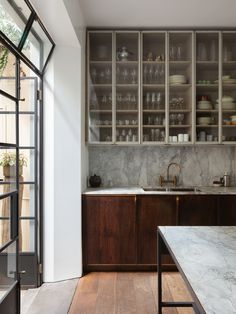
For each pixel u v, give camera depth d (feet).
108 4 11.38
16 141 8.53
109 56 13.55
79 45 11.64
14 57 8.57
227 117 13.73
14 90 8.54
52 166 11.39
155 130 13.66
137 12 12.05
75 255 11.72
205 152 14.61
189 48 13.61
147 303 9.53
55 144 11.43
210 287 3.79
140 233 12.23
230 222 12.31
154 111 13.61
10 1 7.63
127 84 13.53
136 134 13.57
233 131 13.74
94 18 12.55
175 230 7.04
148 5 11.47
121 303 9.55
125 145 13.61
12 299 7.95
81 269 11.82
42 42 10.98
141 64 13.47
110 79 13.56
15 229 8.33
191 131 13.52
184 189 13.99
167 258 12.30
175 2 11.25
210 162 14.65
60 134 11.51
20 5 8.08
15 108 8.51
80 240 11.81
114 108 13.41
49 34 10.50
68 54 11.62
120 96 13.57
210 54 13.66
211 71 13.66
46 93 11.39
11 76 8.34
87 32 13.29
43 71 11.35
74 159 11.68
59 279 11.45
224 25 13.28
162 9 11.79
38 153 11.10
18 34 8.50
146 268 12.32
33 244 10.91
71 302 9.66
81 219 11.94
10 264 8.04
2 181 7.85
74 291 10.50
